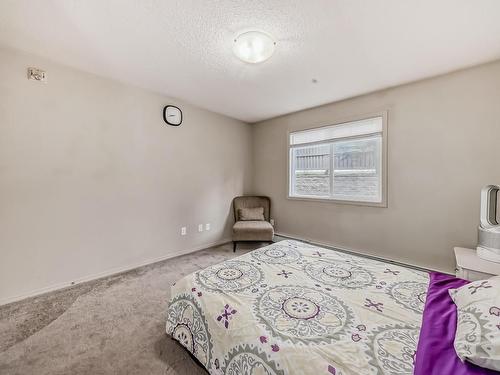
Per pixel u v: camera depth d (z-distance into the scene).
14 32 1.71
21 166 1.99
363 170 2.95
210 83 2.59
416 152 2.48
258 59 1.96
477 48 1.87
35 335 1.54
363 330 0.96
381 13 1.50
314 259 1.78
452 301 1.14
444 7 1.44
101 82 2.44
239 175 4.05
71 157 2.26
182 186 3.23
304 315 1.07
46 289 2.12
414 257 2.53
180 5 1.46
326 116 3.23
